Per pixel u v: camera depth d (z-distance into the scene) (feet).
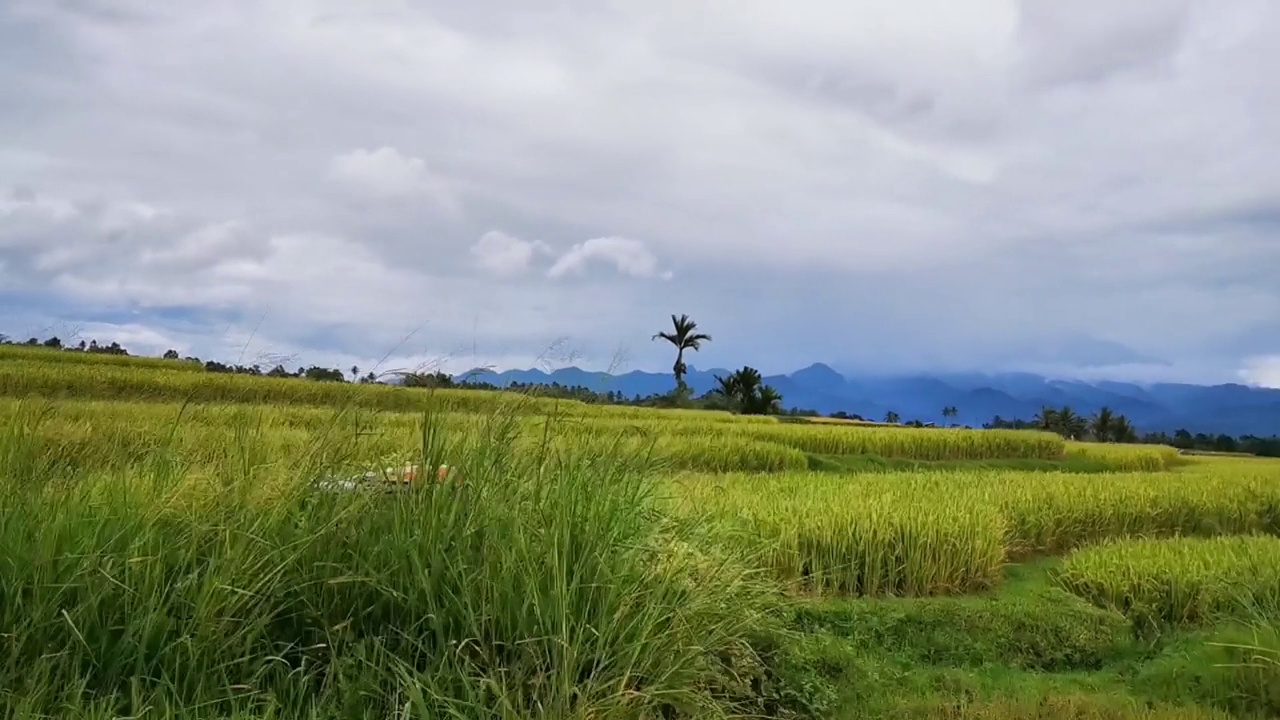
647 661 13.98
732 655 16.92
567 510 15.60
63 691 11.60
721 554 18.76
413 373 17.13
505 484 16.16
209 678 12.54
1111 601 29.50
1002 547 34.06
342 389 20.26
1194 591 28.07
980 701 19.03
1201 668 21.27
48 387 70.23
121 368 93.81
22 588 12.50
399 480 16.26
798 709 17.13
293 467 16.01
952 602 27.07
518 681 13.16
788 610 22.49
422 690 12.85
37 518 13.75
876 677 19.72
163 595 12.91
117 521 14.06
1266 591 26.61
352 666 13.26
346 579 13.69
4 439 16.01
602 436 19.85
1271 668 20.02
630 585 14.94
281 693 12.85
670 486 21.43
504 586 14.15
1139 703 19.34
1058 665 22.97
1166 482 61.62
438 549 14.62
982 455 105.19
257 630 13.09
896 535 31.53
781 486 45.19
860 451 96.99
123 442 17.94
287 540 14.66
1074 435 273.75
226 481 15.46
